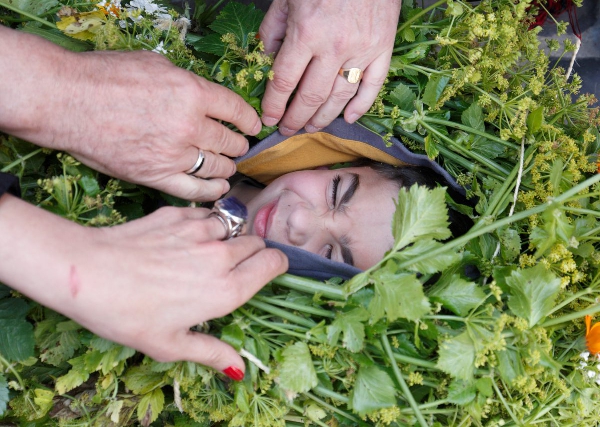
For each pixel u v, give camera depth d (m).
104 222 0.83
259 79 0.90
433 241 0.82
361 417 0.84
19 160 0.81
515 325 0.81
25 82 0.73
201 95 0.82
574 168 0.95
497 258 0.97
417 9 1.01
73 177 0.82
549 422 0.93
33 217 0.68
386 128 1.06
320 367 0.86
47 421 0.91
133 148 0.81
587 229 0.93
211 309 0.73
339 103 0.97
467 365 0.79
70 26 0.90
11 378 0.88
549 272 0.82
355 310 0.81
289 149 1.12
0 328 0.79
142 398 0.88
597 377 0.91
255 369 0.83
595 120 1.10
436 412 0.84
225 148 0.91
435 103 1.00
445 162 1.12
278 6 0.95
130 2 1.15
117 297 0.68
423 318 0.81
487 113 1.11
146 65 0.81
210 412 0.89
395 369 0.81
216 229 0.81
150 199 1.04
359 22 0.86
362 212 1.14
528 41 1.10
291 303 0.84
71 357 0.90
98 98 0.77
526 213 0.79
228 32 1.04
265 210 1.15
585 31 1.79
